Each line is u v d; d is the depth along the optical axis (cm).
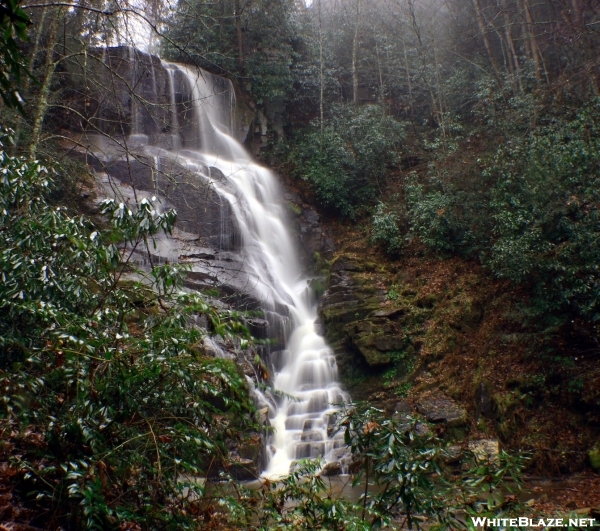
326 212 1673
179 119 1595
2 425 372
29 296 396
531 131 1259
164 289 419
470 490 354
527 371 945
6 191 445
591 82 1243
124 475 347
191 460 382
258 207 1511
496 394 922
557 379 914
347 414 371
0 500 345
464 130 1697
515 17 1795
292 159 1745
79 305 426
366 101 2108
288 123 1922
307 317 1297
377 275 1368
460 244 1302
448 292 1205
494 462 360
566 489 730
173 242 1230
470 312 1129
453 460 751
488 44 1855
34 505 360
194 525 357
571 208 975
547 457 813
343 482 754
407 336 1126
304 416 976
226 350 940
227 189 1438
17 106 300
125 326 408
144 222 423
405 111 1927
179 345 371
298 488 388
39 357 379
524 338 995
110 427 355
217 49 1758
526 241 1002
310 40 1978
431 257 1348
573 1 1499
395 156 1672
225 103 1742
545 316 995
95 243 420
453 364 1045
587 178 1002
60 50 1061
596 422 845
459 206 1308
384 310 1189
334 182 1619
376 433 348
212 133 1677
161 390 380
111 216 436
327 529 348
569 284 945
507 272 1039
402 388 1034
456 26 2081
